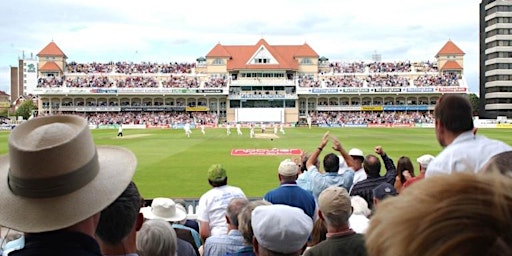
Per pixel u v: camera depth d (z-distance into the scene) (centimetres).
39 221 291
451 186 152
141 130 7756
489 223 140
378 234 165
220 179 868
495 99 11531
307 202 777
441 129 491
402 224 154
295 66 10762
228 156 3356
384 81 10506
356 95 10425
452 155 451
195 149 3928
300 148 3988
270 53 10531
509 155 292
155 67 10869
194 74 10819
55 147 289
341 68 10994
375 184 924
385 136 5581
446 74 10769
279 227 411
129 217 370
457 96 485
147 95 10288
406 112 10338
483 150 445
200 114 10356
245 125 9800
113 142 4788
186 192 1964
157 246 488
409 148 3872
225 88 10200
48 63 10388
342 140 4872
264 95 10331
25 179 289
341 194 486
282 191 775
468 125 473
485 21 11844
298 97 10394
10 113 15675
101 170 328
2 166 330
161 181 2242
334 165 988
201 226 848
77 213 297
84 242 302
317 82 10475
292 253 420
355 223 690
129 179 328
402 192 171
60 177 293
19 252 292
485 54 11888
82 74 10575
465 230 141
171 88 10144
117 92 10025
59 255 288
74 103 10269
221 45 10875
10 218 291
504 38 11425
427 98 10425
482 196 146
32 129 316
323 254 466
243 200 660
